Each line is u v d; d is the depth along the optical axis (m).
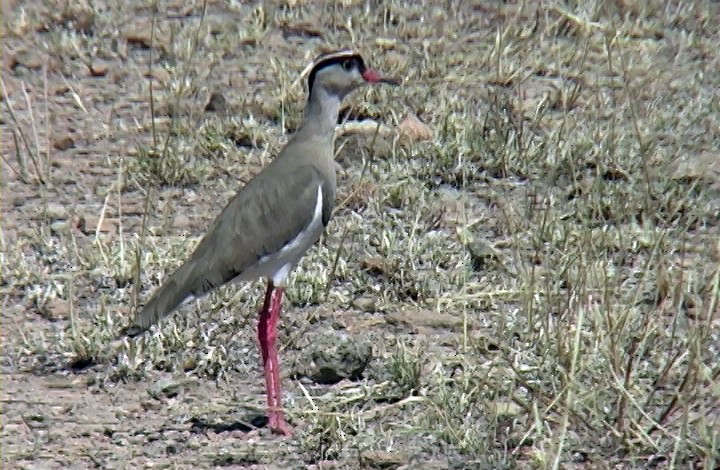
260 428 12.16
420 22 21.03
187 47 20.17
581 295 12.70
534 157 16.94
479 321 13.80
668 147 17.31
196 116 18.23
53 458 11.66
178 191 16.55
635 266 14.68
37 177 16.73
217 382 12.86
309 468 11.55
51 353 13.25
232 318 13.71
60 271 14.64
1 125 18.16
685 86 19.12
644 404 12.00
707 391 12.18
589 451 11.52
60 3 21.50
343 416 12.02
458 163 16.84
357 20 21.14
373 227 15.51
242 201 12.64
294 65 19.66
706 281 13.94
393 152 16.92
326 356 12.82
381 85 18.56
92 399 12.58
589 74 19.42
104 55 20.16
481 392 12.18
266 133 17.78
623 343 12.80
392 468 11.46
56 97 19.00
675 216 15.76
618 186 16.22
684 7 21.61
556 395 11.76
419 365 12.76
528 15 21.25
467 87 19.05
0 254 14.84
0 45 20.30
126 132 17.98
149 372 12.95
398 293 14.31
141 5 21.77
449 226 15.66
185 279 12.29
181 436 12.01
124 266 14.52
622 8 21.50
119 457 11.69
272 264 12.59
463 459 11.55
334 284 14.47
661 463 11.40
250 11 21.58
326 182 12.98
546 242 15.07
